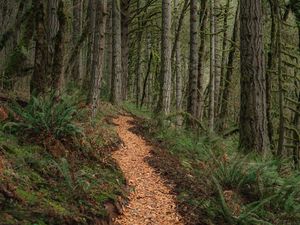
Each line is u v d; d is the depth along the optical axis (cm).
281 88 1234
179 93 2205
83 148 782
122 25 2511
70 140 763
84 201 571
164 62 1530
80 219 509
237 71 2484
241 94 924
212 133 1349
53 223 468
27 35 1054
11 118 739
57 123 758
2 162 541
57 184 589
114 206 621
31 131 723
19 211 453
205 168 891
